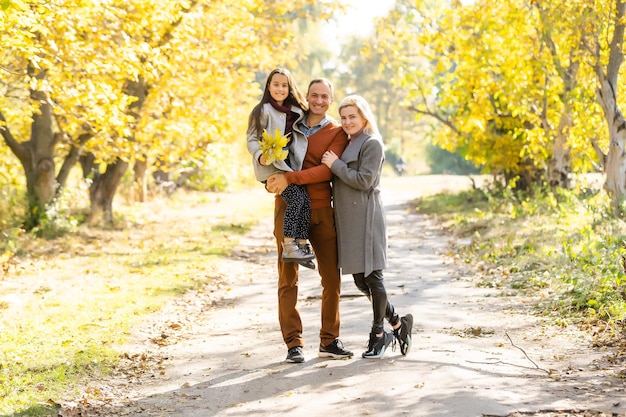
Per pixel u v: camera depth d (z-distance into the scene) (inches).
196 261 664.4
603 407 247.1
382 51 1052.5
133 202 1312.7
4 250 704.4
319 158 310.3
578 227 684.7
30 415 261.9
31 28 528.4
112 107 693.9
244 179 1989.4
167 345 376.8
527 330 371.9
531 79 874.8
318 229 315.3
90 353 347.3
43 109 845.8
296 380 295.4
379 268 312.2
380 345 319.9
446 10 958.4
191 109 892.0
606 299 398.3
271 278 599.8
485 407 250.7
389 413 249.6
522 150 940.0
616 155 702.5
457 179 2071.9
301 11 1027.9
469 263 620.1
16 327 398.0
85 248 766.5
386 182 2113.7
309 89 314.7
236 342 375.2
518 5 868.6
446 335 367.2
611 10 682.2
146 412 269.7
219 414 262.2
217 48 914.1
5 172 935.0
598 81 728.3
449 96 1027.3
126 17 676.1
